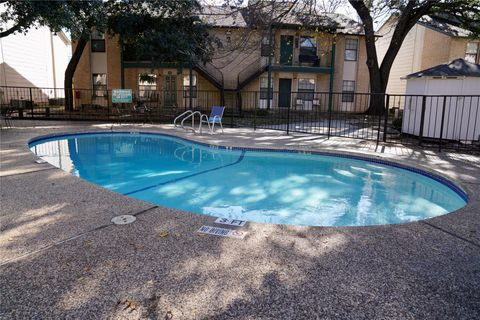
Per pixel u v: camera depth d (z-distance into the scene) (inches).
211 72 746.8
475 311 76.1
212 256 98.7
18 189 161.2
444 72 345.4
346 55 792.9
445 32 751.7
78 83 748.0
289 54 776.9
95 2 487.2
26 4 409.4
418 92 370.0
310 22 377.4
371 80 650.8
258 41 346.9
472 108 339.9
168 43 573.9
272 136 383.9
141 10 598.5
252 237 112.0
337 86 794.8
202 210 177.3
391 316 74.0
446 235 117.1
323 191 211.9
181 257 97.8
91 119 535.5
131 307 75.6
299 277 88.7
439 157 268.1
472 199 160.7
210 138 360.8
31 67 783.7
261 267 93.2
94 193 156.9
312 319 72.8
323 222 163.3
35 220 124.0
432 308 77.0
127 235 111.9
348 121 600.4
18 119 521.7
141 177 239.6
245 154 314.2
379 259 99.0
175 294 80.6
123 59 713.6
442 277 89.9
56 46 912.3
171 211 134.6
